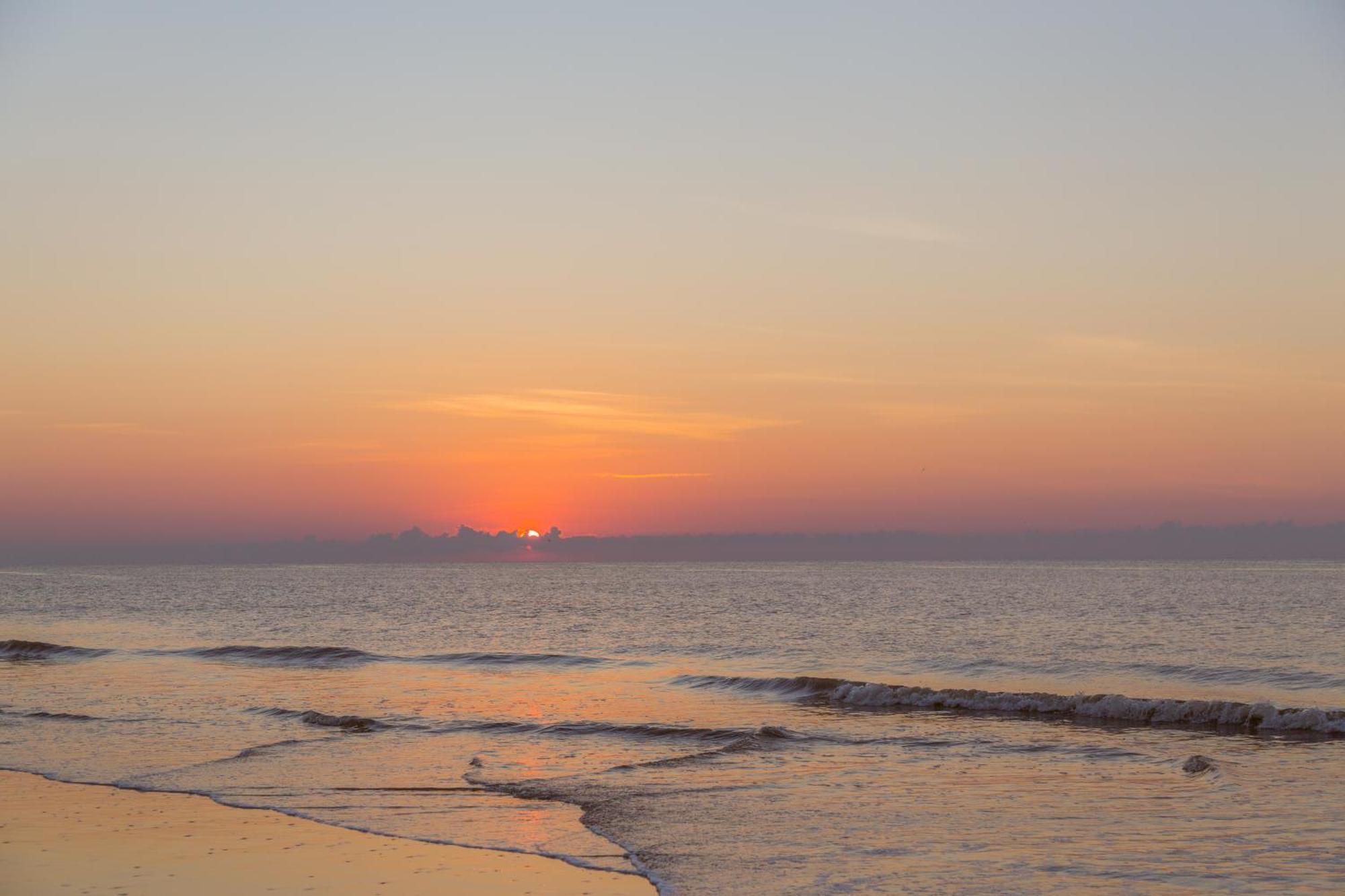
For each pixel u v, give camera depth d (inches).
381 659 1638.8
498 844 536.4
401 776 721.0
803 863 489.4
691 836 546.0
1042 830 546.6
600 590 5128.0
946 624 2372.0
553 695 1198.3
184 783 699.4
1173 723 968.9
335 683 1318.9
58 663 1595.7
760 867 484.1
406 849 529.0
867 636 2049.7
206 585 6053.2
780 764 765.3
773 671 1450.5
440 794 664.4
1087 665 1454.2
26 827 581.3
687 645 1897.1
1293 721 923.4
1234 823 554.6
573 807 621.9
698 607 3361.2
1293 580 5787.4
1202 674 1337.4
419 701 1141.1
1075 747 828.6
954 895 434.6
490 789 678.5
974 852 503.8
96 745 853.8
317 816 603.8
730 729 911.7
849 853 506.3
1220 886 439.5
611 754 813.2
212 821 592.1
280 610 3260.3
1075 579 6338.6
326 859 510.3
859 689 1154.7
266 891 457.7
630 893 450.6
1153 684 1264.8
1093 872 463.5
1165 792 644.1
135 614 3036.4
